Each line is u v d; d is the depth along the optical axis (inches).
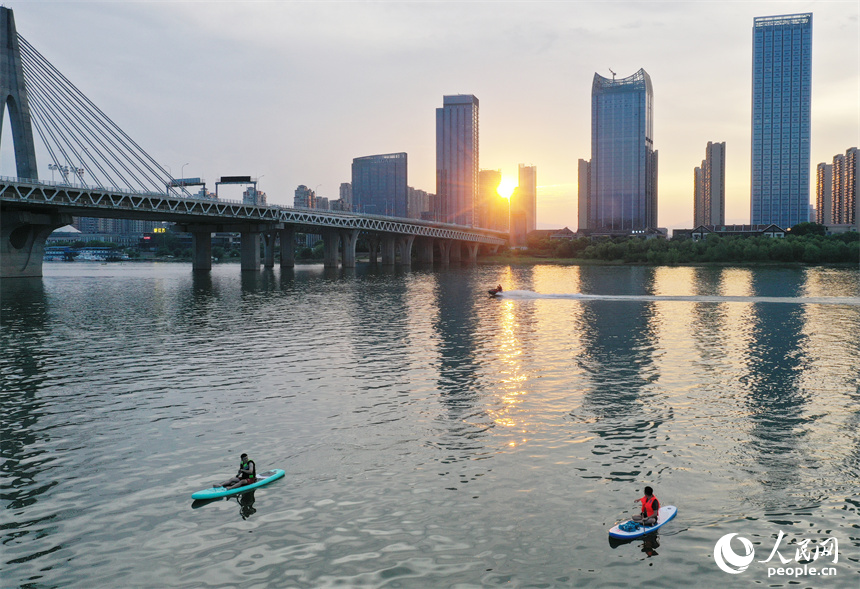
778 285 6038.4
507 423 1529.3
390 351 2518.5
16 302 4611.2
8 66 6535.4
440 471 1226.6
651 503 1012.5
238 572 892.0
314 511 1065.5
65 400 1753.2
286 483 1175.0
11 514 1059.9
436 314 3828.7
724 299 4685.0
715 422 1537.9
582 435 1437.0
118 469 1248.2
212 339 2847.0
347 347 2618.1
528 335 2947.8
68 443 1397.6
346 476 1205.7
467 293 5467.5
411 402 1721.2
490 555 930.7
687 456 1305.4
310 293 5506.9
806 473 1216.2
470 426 1503.4
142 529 1011.3
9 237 6850.4
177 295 5275.6
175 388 1892.2
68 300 4783.5
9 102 6574.8
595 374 2080.5
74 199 5999.0
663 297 4864.7
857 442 1387.8
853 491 1138.0
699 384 1936.5
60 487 1165.1
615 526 1001.5
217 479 1197.7
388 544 960.9
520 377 2034.9
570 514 1051.9
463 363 2267.5
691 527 1013.2
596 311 3959.2
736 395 1801.2
